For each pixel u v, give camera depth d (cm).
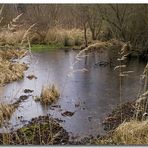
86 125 1137
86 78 1958
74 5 3803
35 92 1573
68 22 4112
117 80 1895
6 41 934
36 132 991
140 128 879
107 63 2486
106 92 1614
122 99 1466
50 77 1952
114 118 1189
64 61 2567
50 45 3569
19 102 1374
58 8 3906
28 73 2014
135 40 2834
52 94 1468
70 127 1116
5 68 976
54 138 872
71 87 1722
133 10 2888
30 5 3453
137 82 1812
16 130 1004
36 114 1248
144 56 2720
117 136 906
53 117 1220
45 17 3678
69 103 1419
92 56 2853
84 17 3619
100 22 3531
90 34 3881
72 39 3616
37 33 3600
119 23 2977
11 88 1614
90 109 1332
